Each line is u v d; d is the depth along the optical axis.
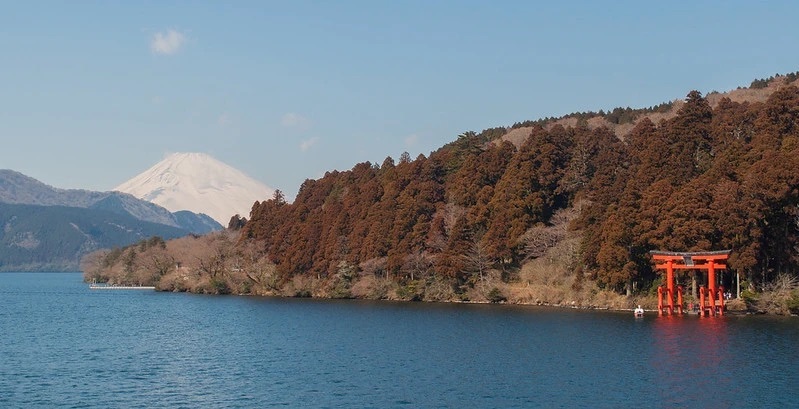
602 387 53.84
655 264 105.56
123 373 61.94
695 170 117.69
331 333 87.81
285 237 176.50
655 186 107.38
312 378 58.69
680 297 97.25
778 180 97.50
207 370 62.97
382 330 89.62
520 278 128.38
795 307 94.62
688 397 50.72
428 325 93.88
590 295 112.88
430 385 55.34
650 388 53.41
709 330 81.62
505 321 96.19
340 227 161.38
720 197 99.31
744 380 55.66
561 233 124.12
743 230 97.31
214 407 49.66
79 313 126.12
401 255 142.75
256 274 171.38
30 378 59.81
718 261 98.81
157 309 131.50
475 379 57.22
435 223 141.62
